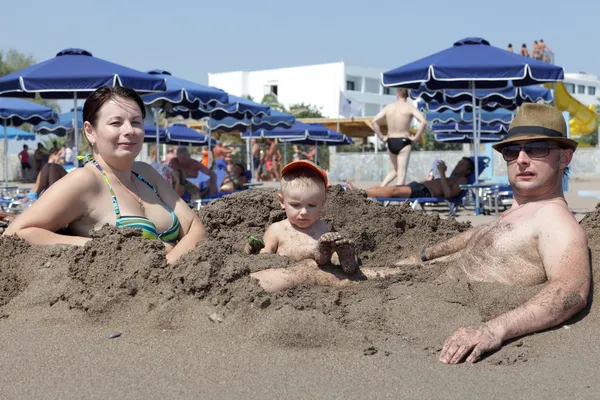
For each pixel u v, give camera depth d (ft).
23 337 11.41
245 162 107.76
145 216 14.57
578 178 100.37
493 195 44.75
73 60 38.04
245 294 11.75
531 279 12.12
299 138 86.33
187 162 45.73
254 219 19.10
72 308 12.30
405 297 12.53
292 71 219.20
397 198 39.32
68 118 71.20
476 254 12.88
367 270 14.10
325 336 10.94
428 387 9.35
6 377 9.80
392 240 17.80
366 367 10.07
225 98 50.01
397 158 46.75
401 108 46.65
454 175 41.60
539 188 12.60
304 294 12.62
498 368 10.07
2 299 12.92
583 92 273.13
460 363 10.28
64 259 13.28
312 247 14.97
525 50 119.44
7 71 155.43
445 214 42.80
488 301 11.85
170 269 12.39
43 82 36.91
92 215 14.06
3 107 60.13
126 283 12.25
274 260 13.97
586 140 147.02
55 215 13.80
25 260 13.51
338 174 108.17
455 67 40.01
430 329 11.50
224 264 12.42
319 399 8.96
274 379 9.64
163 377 9.75
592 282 12.16
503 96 56.13
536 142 12.46
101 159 14.35
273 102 168.76
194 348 10.76
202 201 42.16
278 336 10.89
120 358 10.46
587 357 10.34
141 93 39.52
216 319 11.46
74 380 9.68
